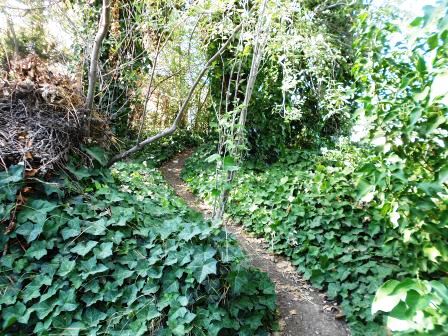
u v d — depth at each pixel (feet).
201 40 13.28
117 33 11.15
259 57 9.62
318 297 9.88
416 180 5.21
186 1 9.91
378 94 5.87
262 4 9.07
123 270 7.21
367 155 10.13
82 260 7.06
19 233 6.88
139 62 12.67
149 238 7.79
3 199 6.99
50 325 6.35
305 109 20.02
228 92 10.21
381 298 3.05
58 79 8.77
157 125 29.40
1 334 6.22
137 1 10.20
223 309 7.17
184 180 21.50
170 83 23.12
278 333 8.14
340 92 12.27
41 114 8.14
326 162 17.28
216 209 9.73
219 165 9.12
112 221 7.62
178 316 6.64
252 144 20.51
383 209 5.91
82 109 8.72
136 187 13.26
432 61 4.26
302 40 10.96
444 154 5.09
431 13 3.42
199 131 29.94
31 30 12.12
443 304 2.76
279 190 14.06
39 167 7.45
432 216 5.10
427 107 4.45
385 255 9.55
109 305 6.86
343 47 15.81
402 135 5.32
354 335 8.13
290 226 12.19
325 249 10.84
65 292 6.65
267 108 19.52
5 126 7.64
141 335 6.37
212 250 7.38
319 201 12.21
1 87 8.02
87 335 6.32
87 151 8.71
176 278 7.13
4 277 6.59
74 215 7.59
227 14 9.89
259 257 11.85
